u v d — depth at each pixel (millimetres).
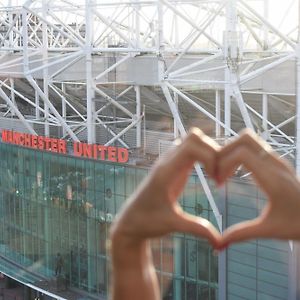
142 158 39750
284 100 34938
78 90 45438
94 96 41156
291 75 32906
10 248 50125
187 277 37094
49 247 45812
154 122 44125
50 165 44750
